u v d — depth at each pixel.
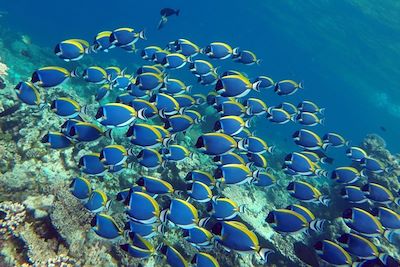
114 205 2.38
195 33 19.14
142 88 2.42
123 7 19.55
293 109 2.88
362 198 2.26
